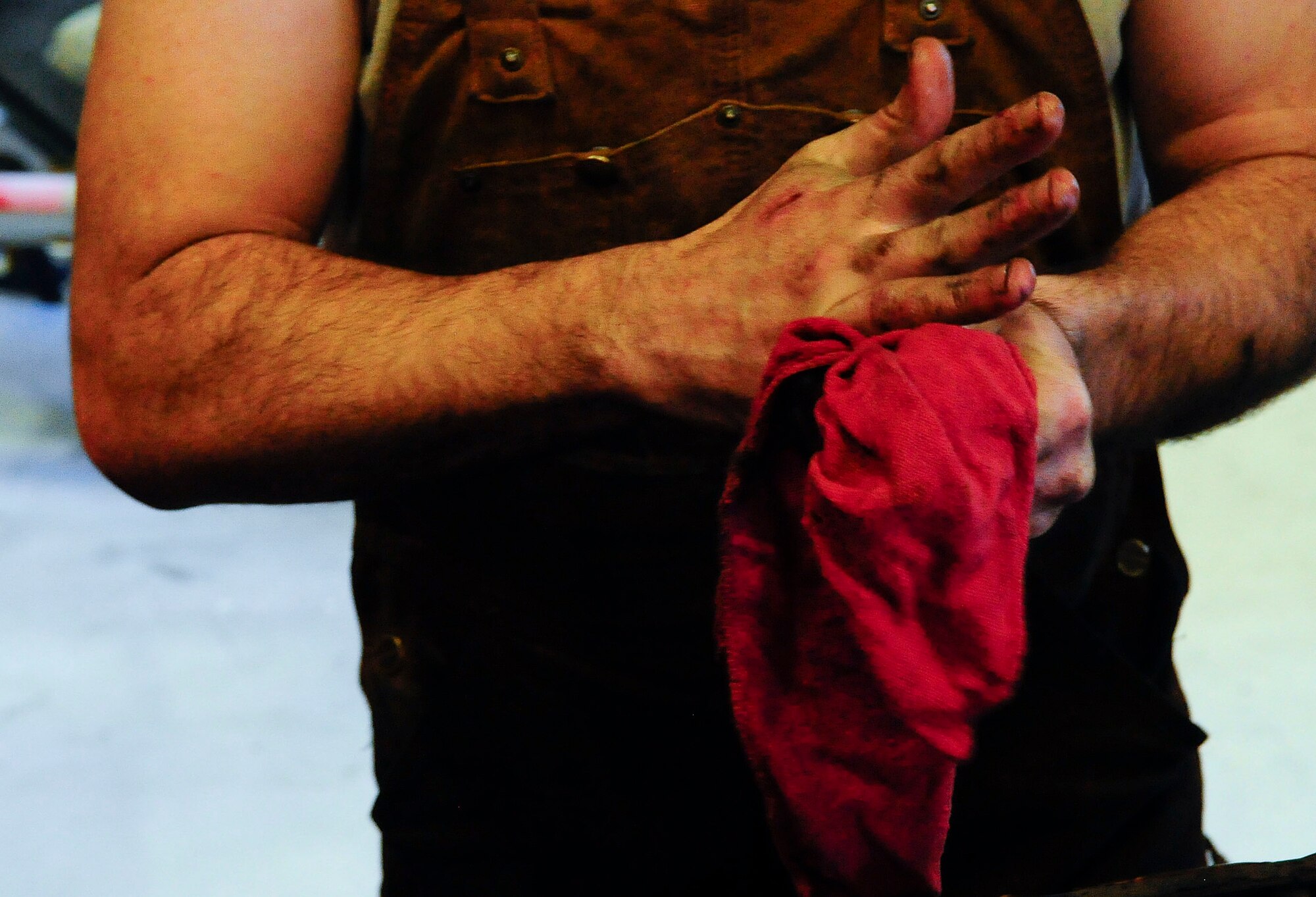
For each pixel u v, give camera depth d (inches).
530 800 78.6
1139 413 75.0
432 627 79.4
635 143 77.9
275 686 160.9
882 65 77.8
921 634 68.3
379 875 126.7
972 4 78.0
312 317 75.1
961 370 68.6
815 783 69.8
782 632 69.9
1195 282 75.0
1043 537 78.7
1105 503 79.7
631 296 72.9
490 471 75.6
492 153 78.4
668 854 78.2
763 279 71.8
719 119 77.6
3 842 129.5
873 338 69.7
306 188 78.0
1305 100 78.7
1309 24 78.9
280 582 190.2
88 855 128.2
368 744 85.2
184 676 162.9
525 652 78.4
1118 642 80.4
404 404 74.2
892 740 69.4
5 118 217.8
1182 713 78.6
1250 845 126.6
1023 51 78.4
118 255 76.7
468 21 77.9
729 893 78.0
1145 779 78.5
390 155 78.8
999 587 68.4
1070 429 71.1
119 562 194.7
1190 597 178.4
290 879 125.7
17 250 294.2
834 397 68.6
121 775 141.6
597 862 78.4
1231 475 216.4
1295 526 198.7
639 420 74.1
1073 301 73.9
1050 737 78.0
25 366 273.6
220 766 144.2
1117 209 79.3
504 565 78.6
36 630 172.9
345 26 78.7
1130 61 80.4
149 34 77.6
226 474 75.8
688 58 77.6
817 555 68.4
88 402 76.7
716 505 77.3
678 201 77.9
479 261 78.9
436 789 79.2
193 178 76.7
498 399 73.9
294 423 74.8
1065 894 71.4
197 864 127.6
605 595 78.0
